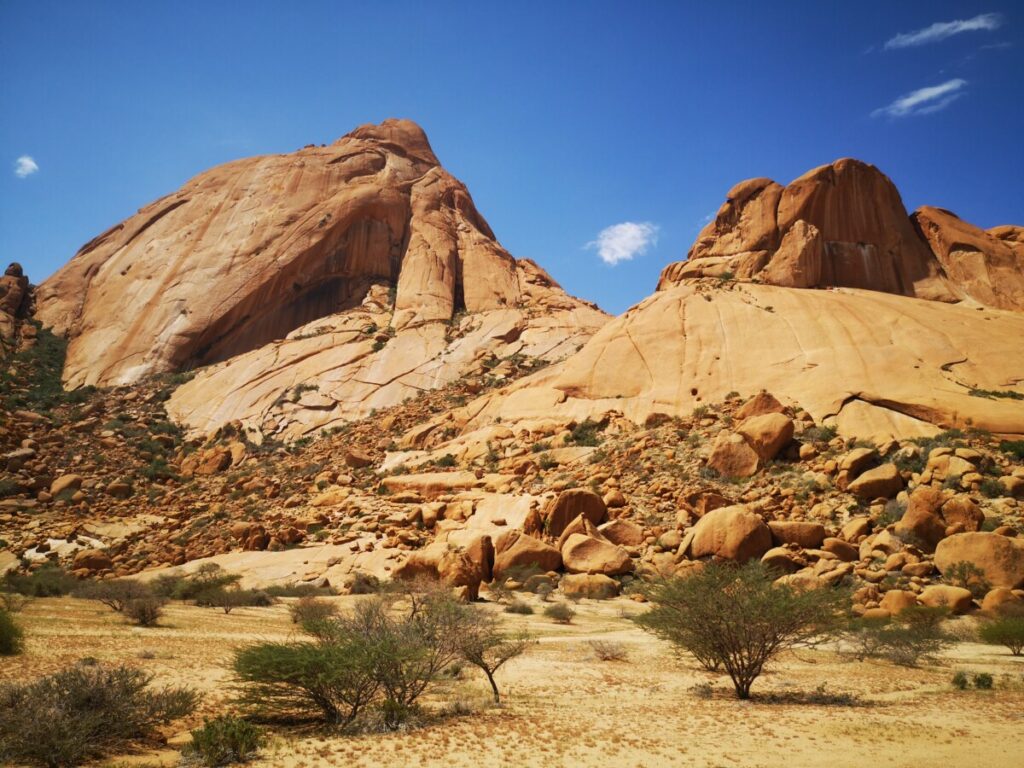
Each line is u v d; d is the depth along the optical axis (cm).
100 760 888
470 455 4766
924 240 6425
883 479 3328
